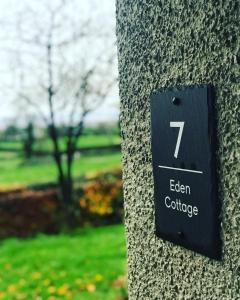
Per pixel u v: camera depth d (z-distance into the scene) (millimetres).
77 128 10070
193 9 832
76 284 5520
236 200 764
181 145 872
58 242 8031
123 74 1073
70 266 6332
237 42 743
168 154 913
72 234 8789
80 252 7113
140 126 1020
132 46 1027
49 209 9984
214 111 796
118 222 9961
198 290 868
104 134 14961
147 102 987
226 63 767
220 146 788
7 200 9992
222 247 799
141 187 1031
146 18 971
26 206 9930
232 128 762
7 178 16562
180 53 873
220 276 810
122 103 1086
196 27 827
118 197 10117
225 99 773
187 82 859
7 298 5164
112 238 8125
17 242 8203
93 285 5422
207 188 812
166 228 934
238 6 735
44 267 6344
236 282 775
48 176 16656
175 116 885
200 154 825
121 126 1100
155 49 947
